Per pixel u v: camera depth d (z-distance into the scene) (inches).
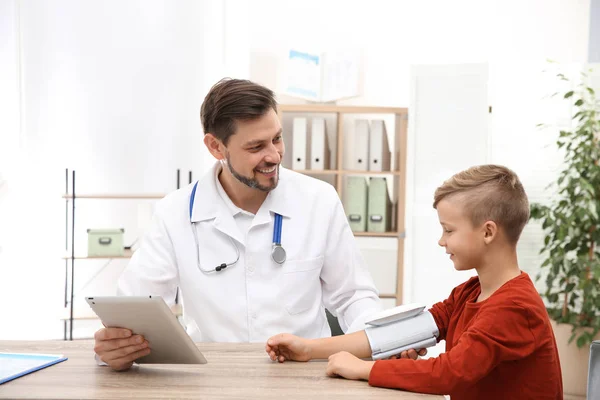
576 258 149.3
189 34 185.2
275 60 183.3
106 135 183.3
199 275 69.7
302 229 71.2
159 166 186.1
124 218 184.5
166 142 186.1
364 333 59.3
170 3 184.2
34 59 178.1
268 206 70.3
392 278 169.5
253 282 69.6
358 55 173.8
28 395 47.7
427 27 182.2
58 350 62.5
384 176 183.5
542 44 180.4
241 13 179.0
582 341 142.1
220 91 65.2
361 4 182.5
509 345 52.1
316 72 176.6
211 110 65.5
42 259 179.6
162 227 71.3
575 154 147.2
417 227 165.5
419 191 165.3
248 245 69.5
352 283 73.4
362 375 52.2
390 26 182.5
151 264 70.0
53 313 180.2
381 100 183.5
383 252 169.5
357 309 71.2
